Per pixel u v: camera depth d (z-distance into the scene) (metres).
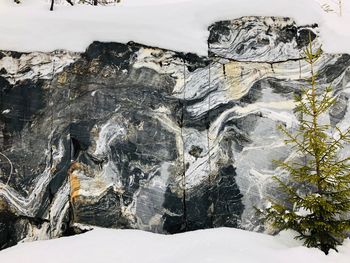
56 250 6.39
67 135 7.49
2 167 7.18
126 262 5.98
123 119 7.70
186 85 8.01
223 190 7.54
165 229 7.25
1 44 7.79
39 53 7.84
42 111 7.55
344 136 6.85
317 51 7.80
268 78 8.20
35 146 7.36
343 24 8.91
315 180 6.50
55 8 8.73
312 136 6.66
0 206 7.02
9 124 7.39
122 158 7.51
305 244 6.56
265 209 7.42
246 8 8.51
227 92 8.05
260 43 8.38
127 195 7.34
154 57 8.07
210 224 7.36
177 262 5.80
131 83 7.89
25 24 8.02
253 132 7.87
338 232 6.29
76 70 7.83
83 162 7.41
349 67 8.45
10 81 7.61
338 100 8.17
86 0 10.80
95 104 7.71
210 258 5.73
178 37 8.22
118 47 8.04
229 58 8.24
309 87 8.17
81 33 8.03
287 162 7.74
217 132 7.82
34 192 7.16
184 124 7.80
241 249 6.21
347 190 6.35
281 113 8.02
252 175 7.64
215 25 8.41
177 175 7.53
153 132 7.70
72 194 7.24
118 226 7.20
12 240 6.89
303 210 6.85
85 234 6.93
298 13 8.58
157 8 8.45
